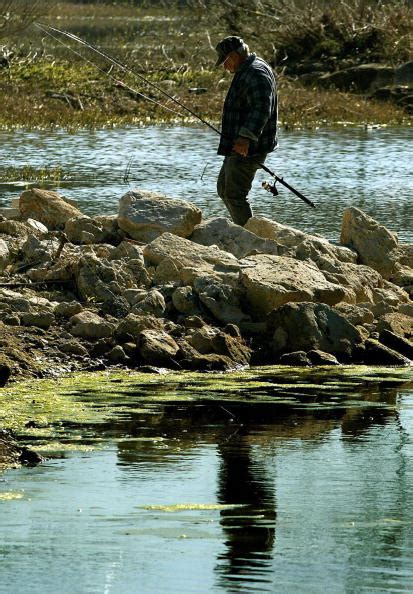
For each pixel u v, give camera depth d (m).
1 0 65.00
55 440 13.76
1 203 29.59
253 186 34.50
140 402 15.37
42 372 16.72
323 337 18.08
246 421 14.59
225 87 58.47
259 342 18.17
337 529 11.23
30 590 9.89
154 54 66.69
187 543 10.87
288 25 65.31
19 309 18.53
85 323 17.98
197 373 17.03
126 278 19.64
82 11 106.94
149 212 21.80
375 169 38.22
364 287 20.20
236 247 21.28
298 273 19.27
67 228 22.31
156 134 46.56
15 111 50.53
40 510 11.59
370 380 16.78
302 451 13.43
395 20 64.25
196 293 18.98
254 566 10.38
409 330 18.84
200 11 71.62
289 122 51.03
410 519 11.48
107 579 10.09
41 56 63.47
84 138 44.91
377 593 9.88
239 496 12.02
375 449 13.57
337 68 62.12
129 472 12.67
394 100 57.22
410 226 28.16
